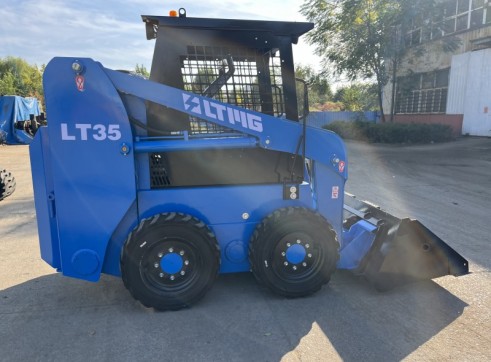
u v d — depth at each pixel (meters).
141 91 3.18
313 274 3.57
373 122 20.58
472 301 3.54
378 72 20.39
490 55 17.31
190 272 3.38
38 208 3.37
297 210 3.47
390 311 3.37
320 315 3.31
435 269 3.68
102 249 3.30
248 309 3.41
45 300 3.62
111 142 3.17
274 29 3.49
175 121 3.41
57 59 3.01
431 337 2.99
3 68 55.62
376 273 3.61
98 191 3.21
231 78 3.54
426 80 21.44
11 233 5.60
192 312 3.37
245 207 3.54
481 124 18.03
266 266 3.46
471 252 4.72
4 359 2.77
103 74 3.09
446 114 20.09
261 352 2.83
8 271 4.28
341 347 2.88
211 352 2.83
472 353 2.80
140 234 3.20
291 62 3.58
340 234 3.82
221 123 3.34
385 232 3.71
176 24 3.31
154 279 3.33
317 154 3.60
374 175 10.38
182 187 3.47
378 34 19.39
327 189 3.70
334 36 20.47
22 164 13.03
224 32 3.43
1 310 3.44
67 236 3.24
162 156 3.43
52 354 2.82
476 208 6.85
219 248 3.42
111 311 3.41
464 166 11.65
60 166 3.14
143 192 3.35
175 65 3.39
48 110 3.06
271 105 3.63
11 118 20.00
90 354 2.82
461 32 18.89
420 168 11.44
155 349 2.87
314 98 30.72
